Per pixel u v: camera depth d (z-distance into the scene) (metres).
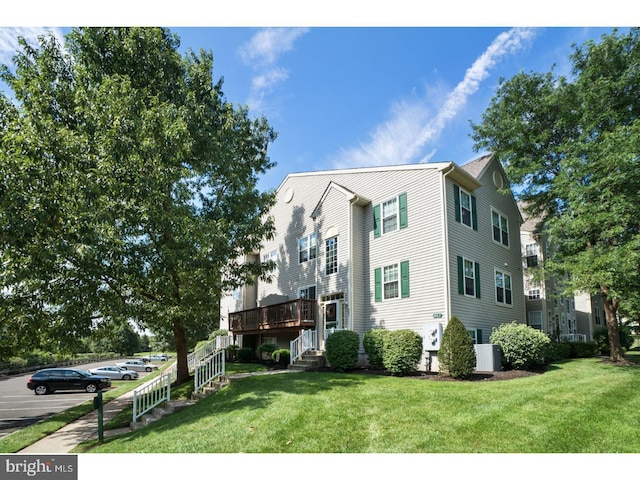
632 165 12.30
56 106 11.48
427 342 13.22
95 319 11.30
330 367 14.03
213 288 13.76
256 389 9.95
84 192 8.87
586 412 7.17
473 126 18.55
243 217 15.35
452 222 14.20
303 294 19.20
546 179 17.28
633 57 14.46
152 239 11.57
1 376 34.81
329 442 6.24
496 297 16.31
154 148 11.00
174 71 14.82
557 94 15.61
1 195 7.71
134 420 10.09
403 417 7.13
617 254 12.16
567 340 23.06
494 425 6.60
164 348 65.25
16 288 9.48
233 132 16.62
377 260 15.94
